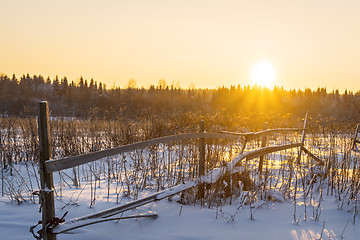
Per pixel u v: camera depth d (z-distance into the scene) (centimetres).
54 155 721
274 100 8600
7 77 6297
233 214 427
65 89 6612
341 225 405
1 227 348
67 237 328
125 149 340
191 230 369
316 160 799
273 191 517
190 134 441
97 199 452
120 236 342
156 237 345
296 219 422
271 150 670
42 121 269
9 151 657
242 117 1302
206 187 479
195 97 7706
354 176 561
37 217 379
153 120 1026
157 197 393
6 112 931
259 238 358
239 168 550
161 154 748
